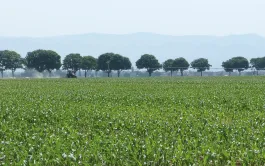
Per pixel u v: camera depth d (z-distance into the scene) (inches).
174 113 1371.8
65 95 2183.8
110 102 1779.0
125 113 1373.0
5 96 2158.0
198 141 897.5
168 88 2785.4
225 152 797.2
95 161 779.4
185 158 774.5
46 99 1958.7
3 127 1098.7
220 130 1031.6
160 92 2352.4
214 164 797.9
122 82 3956.7
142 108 1572.3
